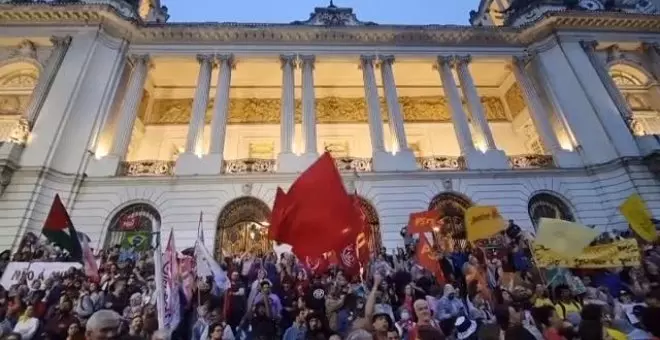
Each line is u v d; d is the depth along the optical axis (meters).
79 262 11.21
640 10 26.27
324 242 7.28
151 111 24.78
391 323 4.51
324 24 23.61
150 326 7.12
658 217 16.45
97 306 8.66
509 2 30.47
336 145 25.20
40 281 10.32
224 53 22.22
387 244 16.27
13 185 15.40
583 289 9.26
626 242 9.66
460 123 20.91
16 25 20.48
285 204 7.52
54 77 18.77
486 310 8.11
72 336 5.77
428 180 18.08
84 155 17.19
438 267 10.47
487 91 27.19
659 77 22.81
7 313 8.73
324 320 7.89
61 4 20.55
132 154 22.83
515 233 13.34
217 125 19.52
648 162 17.77
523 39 24.31
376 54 23.12
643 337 4.90
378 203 17.27
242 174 17.48
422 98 27.12
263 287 8.37
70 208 15.90
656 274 10.01
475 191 17.95
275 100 25.94
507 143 25.53
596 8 25.61
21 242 13.22
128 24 21.61
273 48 22.70
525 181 18.39
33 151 16.38
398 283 9.77
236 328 8.32
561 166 18.95
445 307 7.84
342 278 9.41
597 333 5.18
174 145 24.12
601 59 23.30
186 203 16.61
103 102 18.91
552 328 6.02
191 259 8.57
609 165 18.25
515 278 10.02
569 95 21.12
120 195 16.55
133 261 12.78
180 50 22.12
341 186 7.46
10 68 20.33
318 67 24.00
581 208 17.77
